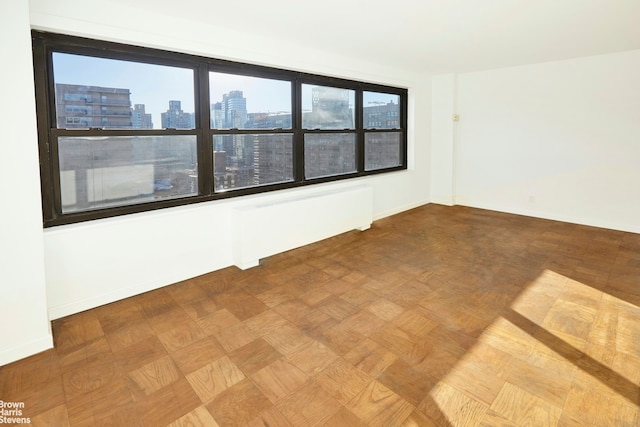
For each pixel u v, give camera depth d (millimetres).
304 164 4527
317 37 3723
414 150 6152
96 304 2840
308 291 3123
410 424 1691
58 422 1714
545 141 5359
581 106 4973
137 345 2342
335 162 4992
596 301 2867
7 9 1995
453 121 6180
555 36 3801
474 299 2943
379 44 4031
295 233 4008
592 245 4234
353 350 2275
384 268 3625
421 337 2412
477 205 6234
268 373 2062
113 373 2064
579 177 5117
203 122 3471
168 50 3125
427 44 4059
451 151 6289
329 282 3305
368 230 4984
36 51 2518
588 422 1677
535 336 2398
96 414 1766
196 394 1899
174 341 2387
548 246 4234
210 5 2789
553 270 3514
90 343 2361
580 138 5039
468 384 1950
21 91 2074
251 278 3398
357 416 1743
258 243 3662
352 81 5000
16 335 2176
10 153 2064
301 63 4074
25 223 2150
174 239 3240
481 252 4062
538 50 4438
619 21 3318
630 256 3852
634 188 4688
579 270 3504
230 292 3107
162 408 1805
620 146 4730
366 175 5473
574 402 1804
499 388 1914
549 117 5273
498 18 3197
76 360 2186
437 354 2223
